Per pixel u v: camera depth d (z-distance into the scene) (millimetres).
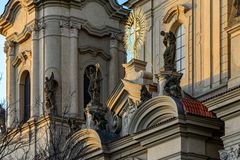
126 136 58594
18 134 69375
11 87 76562
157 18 65312
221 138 51906
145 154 58000
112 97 63750
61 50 73375
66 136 65250
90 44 75250
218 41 59219
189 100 55219
